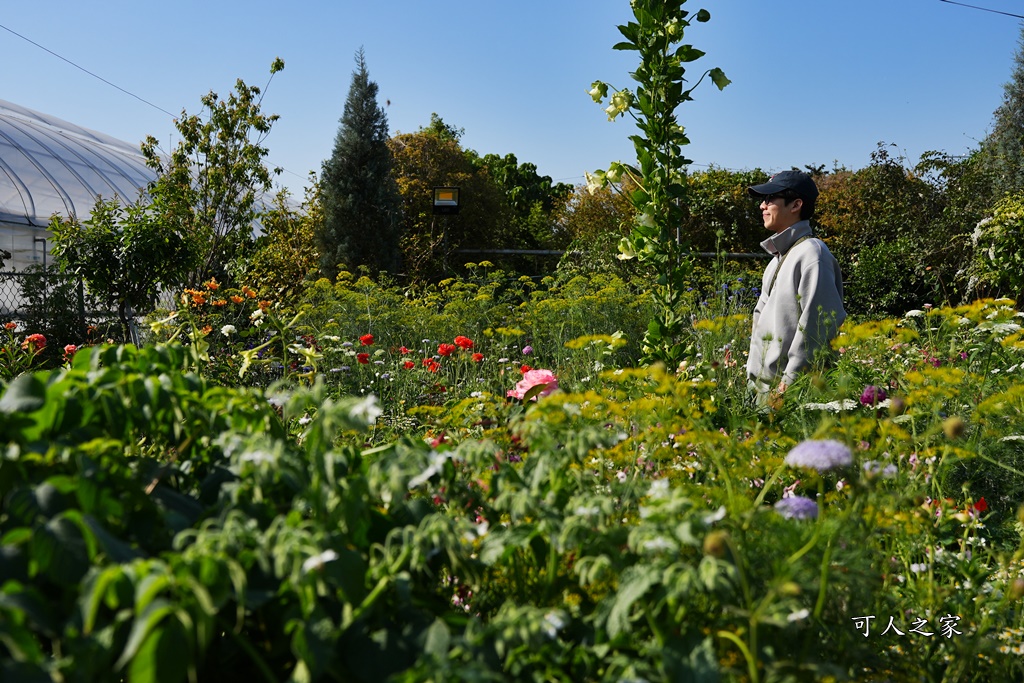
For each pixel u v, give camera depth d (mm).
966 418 2998
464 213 20078
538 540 1584
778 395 2879
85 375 1493
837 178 17312
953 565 2029
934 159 14812
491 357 5898
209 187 13367
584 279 9234
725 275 6977
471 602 1600
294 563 1110
